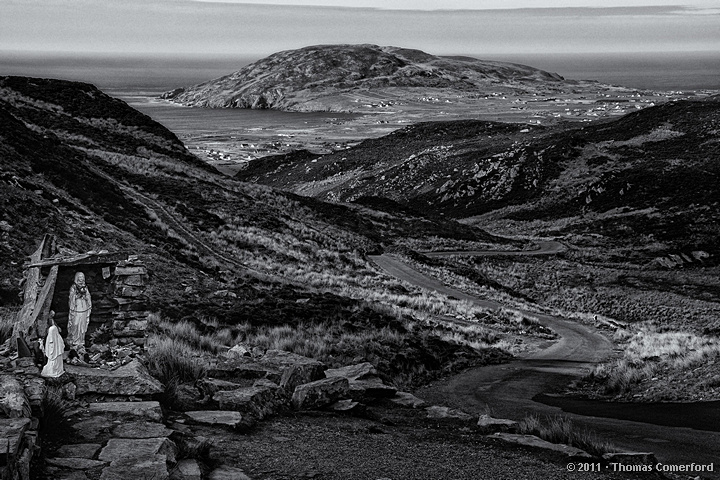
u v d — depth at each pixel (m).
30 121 76.50
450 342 31.72
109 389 10.72
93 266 13.46
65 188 41.03
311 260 53.38
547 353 33.59
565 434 12.25
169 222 49.69
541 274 71.31
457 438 11.81
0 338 13.58
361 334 28.23
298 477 9.03
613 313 57.19
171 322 24.86
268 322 27.86
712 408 16.02
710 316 55.34
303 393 12.80
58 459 8.36
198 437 10.03
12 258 25.66
